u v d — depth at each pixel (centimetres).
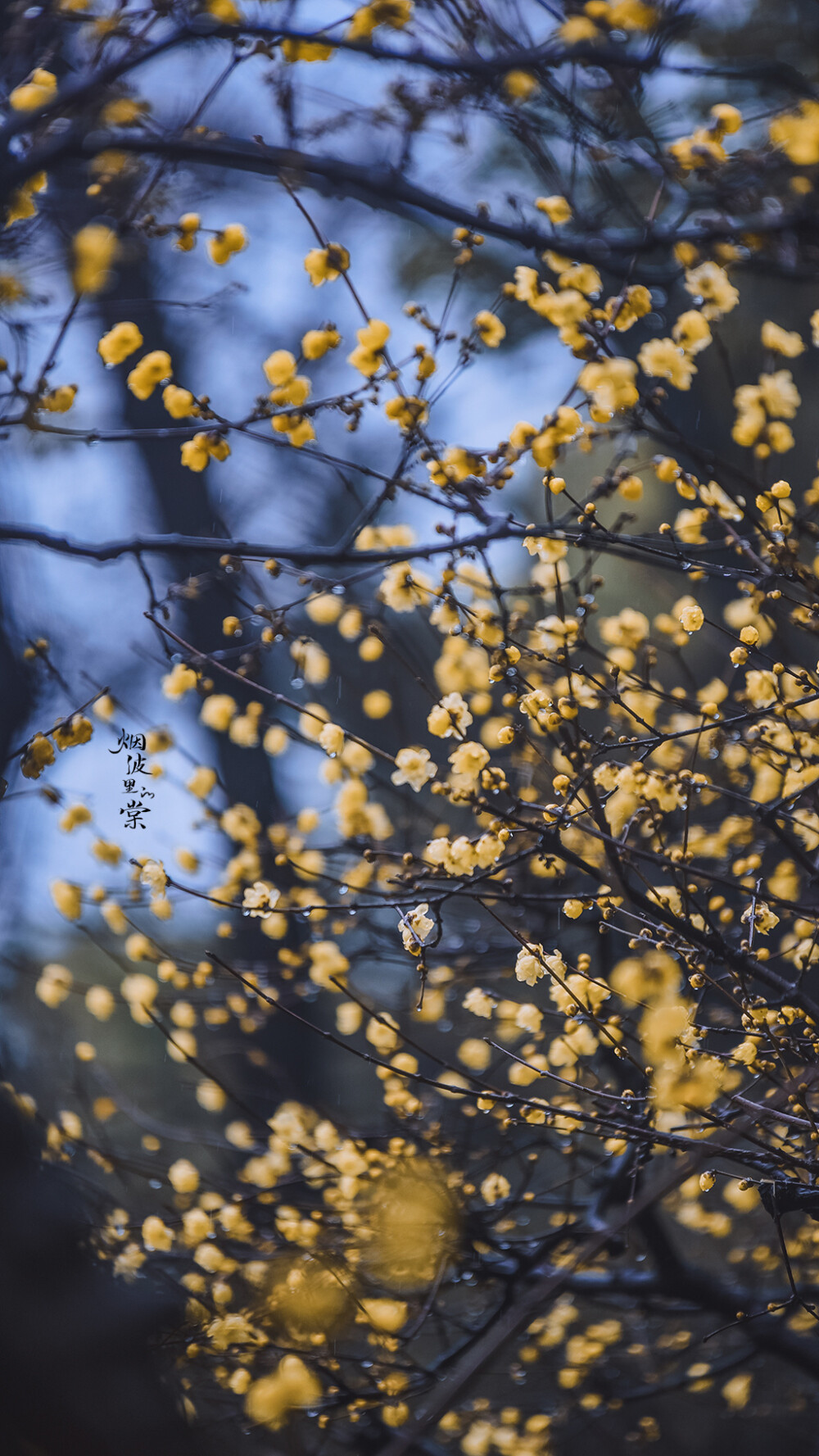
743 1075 292
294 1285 292
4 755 292
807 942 284
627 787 277
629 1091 280
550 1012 284
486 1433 307
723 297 277
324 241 275
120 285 451
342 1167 294
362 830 298
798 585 283
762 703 282
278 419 277
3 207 275
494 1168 300
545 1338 307
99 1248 276
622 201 281
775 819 277
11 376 273
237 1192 306
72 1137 294
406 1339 292
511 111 279
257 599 296
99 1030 544
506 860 278
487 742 298
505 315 461
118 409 542
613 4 275
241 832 302
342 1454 305
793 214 275
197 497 550
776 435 282
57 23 275
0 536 283
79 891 294
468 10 276
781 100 286
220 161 275
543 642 282
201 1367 292
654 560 282
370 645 295
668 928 277
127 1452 266
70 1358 266
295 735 297
